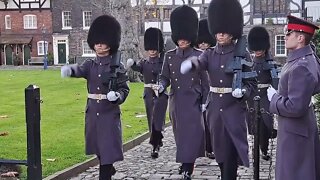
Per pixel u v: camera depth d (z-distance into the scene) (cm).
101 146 588
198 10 3084
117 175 667
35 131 421
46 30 4034
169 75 669
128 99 1453
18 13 4066
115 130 595
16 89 1814
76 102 1409
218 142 582
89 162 698
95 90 596
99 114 593
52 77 2409
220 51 582
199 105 649
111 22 602
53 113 1180
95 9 3950
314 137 436
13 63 4075
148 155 795
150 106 801
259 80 761
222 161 582
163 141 914
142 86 1850
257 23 3041
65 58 4031
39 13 4050
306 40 426
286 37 434
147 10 3070
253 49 775
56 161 689
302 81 413
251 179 641
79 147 788
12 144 795
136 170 697
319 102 642
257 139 534
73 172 653
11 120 1066
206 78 652
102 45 594
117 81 591
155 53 805
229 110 573
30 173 421
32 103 419
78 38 3994
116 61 598
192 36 652
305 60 420
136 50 2086
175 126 657
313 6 2981
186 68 571
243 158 560
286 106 418
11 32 4075
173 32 655
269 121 738
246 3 3055
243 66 565
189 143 634
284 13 3025
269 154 759
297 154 429
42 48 4059
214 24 582
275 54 3028
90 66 603
